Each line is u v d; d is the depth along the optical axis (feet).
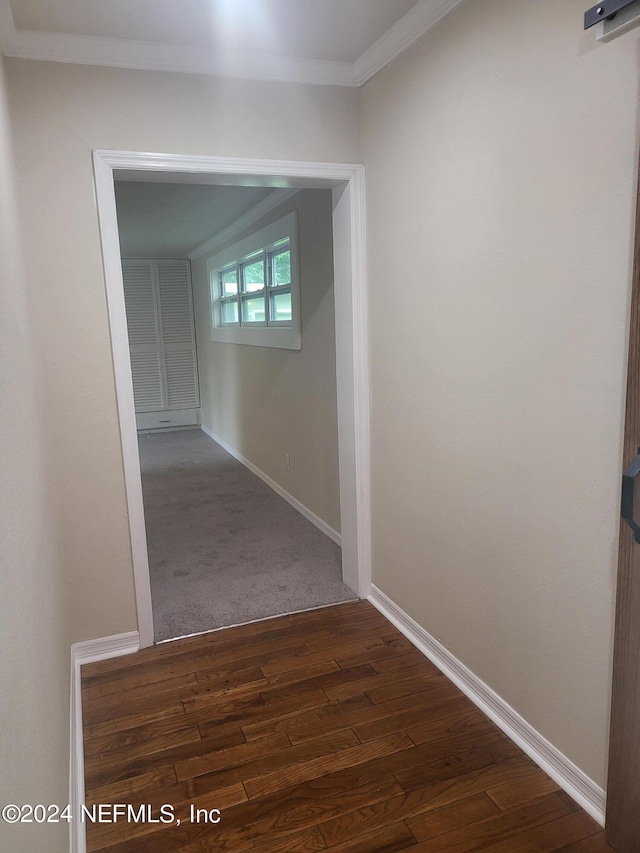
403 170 7.57
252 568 11.19
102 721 6.99
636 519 4.54
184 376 25.91
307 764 6.23
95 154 7.39
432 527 7.73
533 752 6.21
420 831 5.40
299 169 8.34
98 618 8.33
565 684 5.70
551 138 5.20
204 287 22.98
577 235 5.03
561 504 5.51
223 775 6.12
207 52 7.62
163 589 10.38
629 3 4.23
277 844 5.31
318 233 11.77
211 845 5.32
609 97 4.61
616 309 4.73
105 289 7.70
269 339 15.43
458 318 6.73
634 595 4.68
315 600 9.85
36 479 4.94
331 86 8.38
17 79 7.02
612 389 4.85
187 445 22.93
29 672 3.27
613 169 4.64
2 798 2.19
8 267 4.44
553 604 5.75
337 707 7.13
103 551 8.21
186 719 6.99
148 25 6.89
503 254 5.92
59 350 7.61
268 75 8.02
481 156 6.10
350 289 8.89
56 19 6.68
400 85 7.45
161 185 12.25
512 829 5.40
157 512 14.75
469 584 7.05
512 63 5.57
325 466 12.65
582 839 5.28
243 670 7.95
